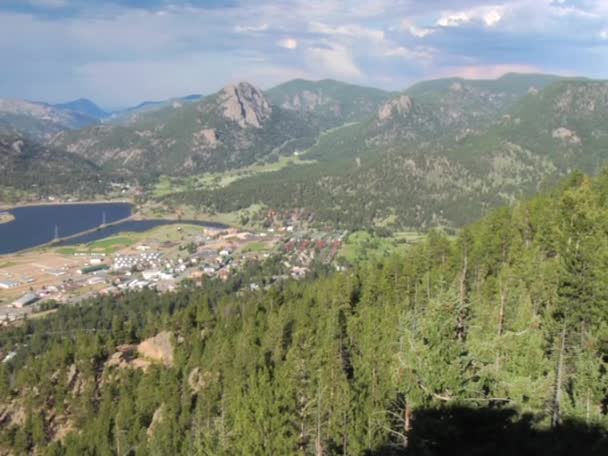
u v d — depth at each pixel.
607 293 45.38
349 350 67.31
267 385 52.84
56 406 99.31
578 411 36.44
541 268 64.75
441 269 84.50
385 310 74.69
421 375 32.66
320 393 46.91
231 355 85.19
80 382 103.00
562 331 45.03
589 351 43.09
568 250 54.00
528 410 34.44
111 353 111.69
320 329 79.88
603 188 92.50
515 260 76.81
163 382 90.62
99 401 97.75
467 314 37.34
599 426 35.28
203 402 75.81
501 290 58.22
